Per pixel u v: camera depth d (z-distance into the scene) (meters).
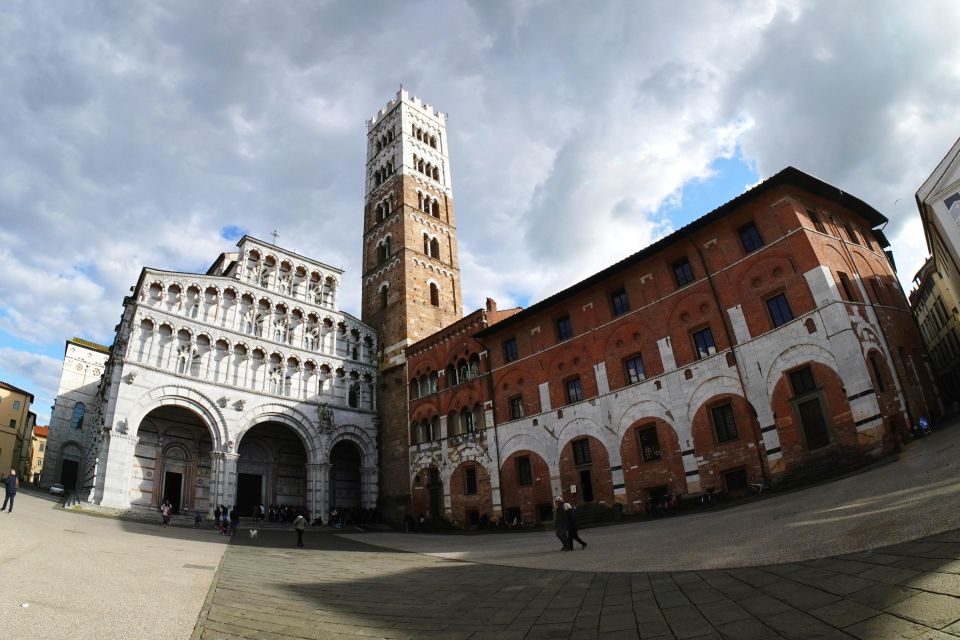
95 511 39.94
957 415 32.22
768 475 32.69
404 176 76.56
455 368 56.78
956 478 15.23
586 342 44.66
